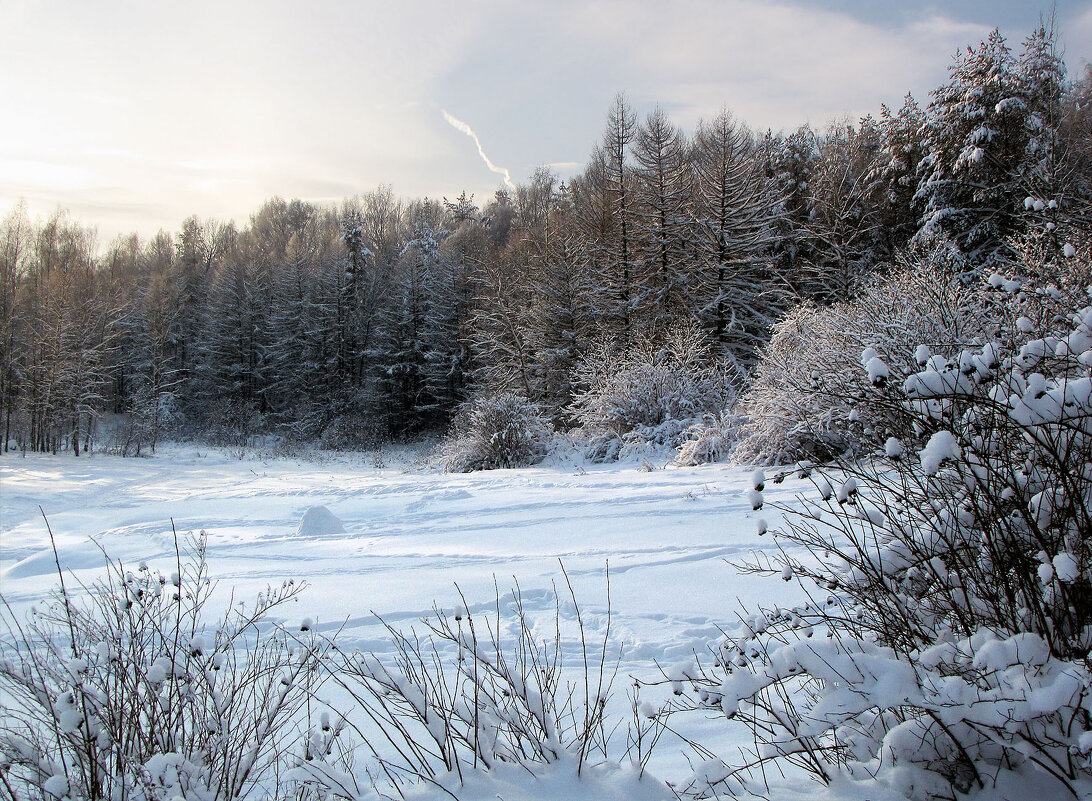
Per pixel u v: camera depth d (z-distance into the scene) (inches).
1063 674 77.9
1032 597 95.8
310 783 93.7
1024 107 851.4
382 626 198.7
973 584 106.3
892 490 120.4
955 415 107.7
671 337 941.2
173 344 2235.5
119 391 2102.6
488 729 106.3
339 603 222.1
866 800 87.5
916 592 111.4
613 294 1282.0
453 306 1807.3
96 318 1690.5
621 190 1384.1
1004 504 100.4
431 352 1756.9
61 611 171.8
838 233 1154.7
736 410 624.1
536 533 337.4
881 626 114.0
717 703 113.2
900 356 394.6
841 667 92.6
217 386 2078.0
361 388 1942.7
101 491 735.1
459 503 457.7
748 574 227.9
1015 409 96.2
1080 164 751.7
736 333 1174.3
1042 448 100.6
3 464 1088.8
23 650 133.9
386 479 719.7
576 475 587.5
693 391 783.1
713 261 1224.2
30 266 2041.1
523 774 98.0
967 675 91.3
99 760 94.9
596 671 158.2
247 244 3117.6
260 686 145.0
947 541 105.4
